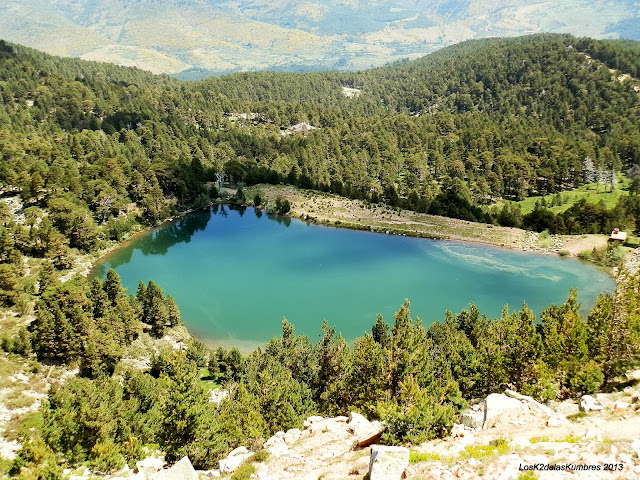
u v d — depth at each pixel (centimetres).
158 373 7681
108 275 9088
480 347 5922
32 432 5516
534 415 3300
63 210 13388
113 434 4994
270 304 10531
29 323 8762
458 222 15400
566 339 4934
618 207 14900
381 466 2612
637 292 5072
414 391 3953
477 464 2536
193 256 13688
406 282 11412
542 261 12344
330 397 5616
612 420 2952
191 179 18650
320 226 16025
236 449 3762
